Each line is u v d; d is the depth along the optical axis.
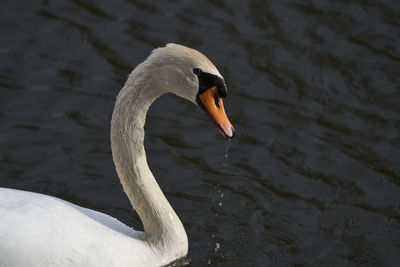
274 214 12.65
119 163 10.59
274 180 13.35
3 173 12.97
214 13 17.00
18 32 16.08
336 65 15.84
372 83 15.47
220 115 10.04
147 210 10.80
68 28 16.31
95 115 14.47
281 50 16.12
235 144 14.09
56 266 9.42
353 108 14.90
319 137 14.23
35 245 9.30
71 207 10.19
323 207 12.80
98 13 16.77
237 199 12.95
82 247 9.66
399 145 14.09
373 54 16.14
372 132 14.37
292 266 11.53
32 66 15.34
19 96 14.65
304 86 15.34
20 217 9.39
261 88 15.24
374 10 17.27
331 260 11.66
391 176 13.44
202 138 14.23
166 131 14.33
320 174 13.48
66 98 14.75
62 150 13.64
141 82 10.02
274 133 14.30
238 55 15.92
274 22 16.83
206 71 9.89
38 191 12.72
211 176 13.41
